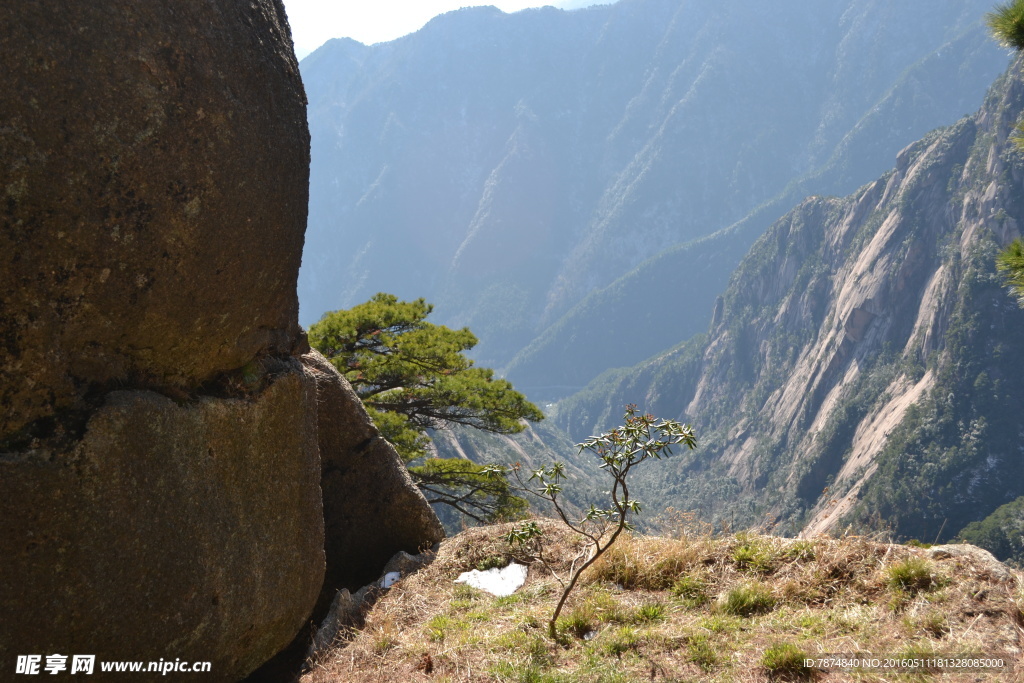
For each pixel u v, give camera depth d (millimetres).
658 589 4168
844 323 161875
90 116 2574
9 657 2447
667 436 3561
